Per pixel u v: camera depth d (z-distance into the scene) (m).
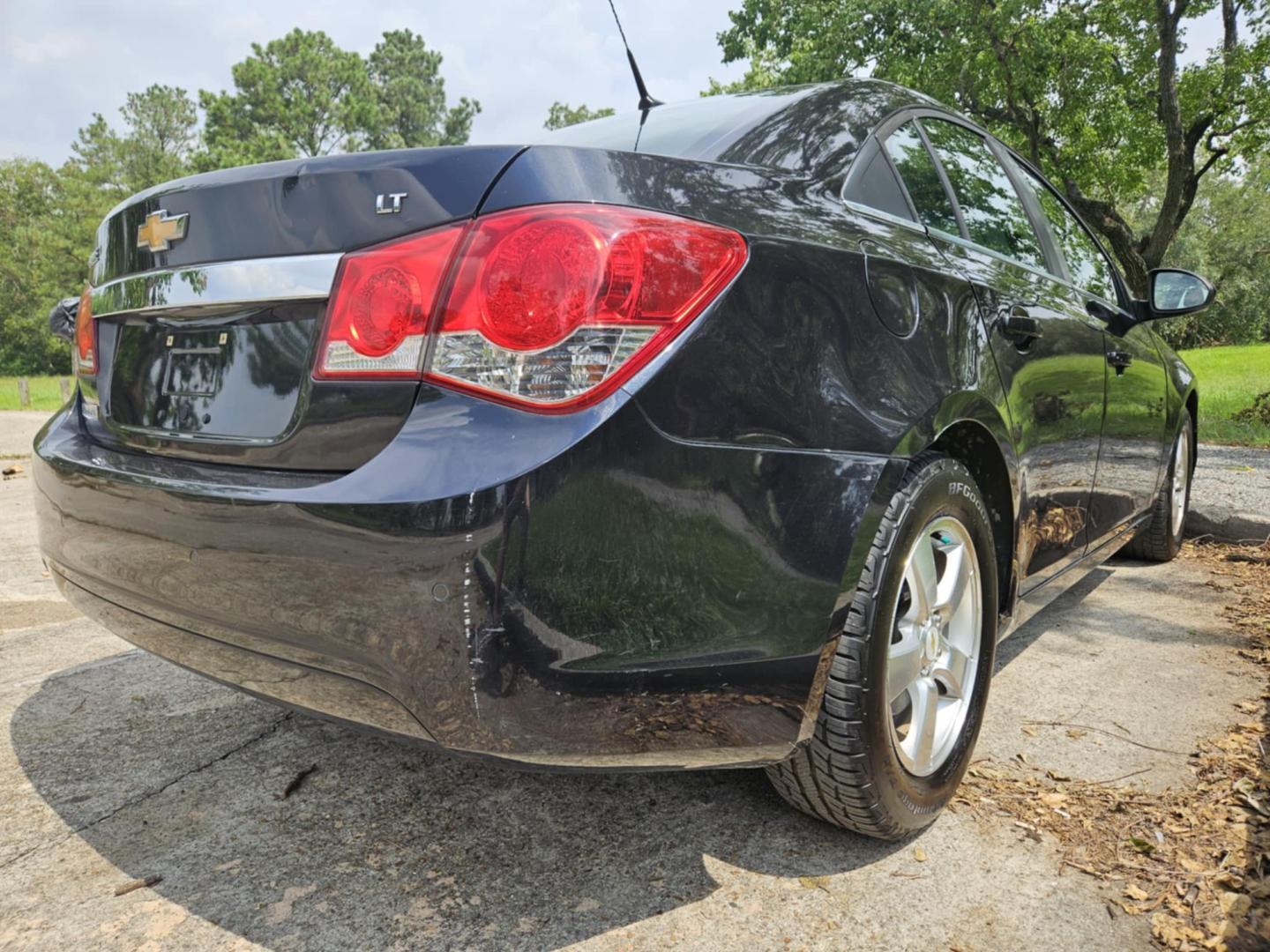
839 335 1.59
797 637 1.48
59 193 64.56
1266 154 17.25
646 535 1.31
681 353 1.35
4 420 14.89
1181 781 2.06
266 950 1.51
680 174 1.51
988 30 16.53
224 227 1.56
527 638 1.24
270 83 57.84
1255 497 5.11
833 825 1.88
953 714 1.96
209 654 1.57
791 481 1.46
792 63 19.41
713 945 1.52
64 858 1.78
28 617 3.42
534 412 1.27
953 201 2.33
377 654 1.29
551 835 1.87
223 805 1.99
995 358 2.03
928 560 1.82
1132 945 1.52
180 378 1.66
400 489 1.25
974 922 1.58
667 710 1.38
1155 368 3.40
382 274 1.35
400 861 1.77
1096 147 17.69
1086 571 2.94
